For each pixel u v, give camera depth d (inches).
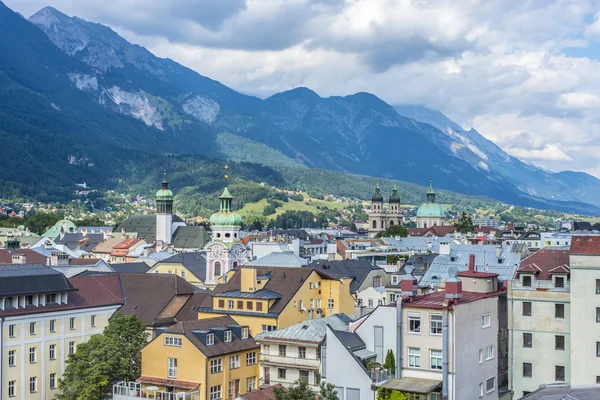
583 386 3363.7
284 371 4781.0
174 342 4815.5
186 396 4670.3
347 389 3909.9
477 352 3949.3
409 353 3848.4
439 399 3703.3
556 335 4315.9
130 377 5132.9
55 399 5413.4
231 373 4911.4
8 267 5516.7
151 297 6063.0
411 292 3998.5
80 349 5108.3
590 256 4128.9
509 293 4436.5
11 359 5118.1
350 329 4330.7
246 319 5438.0
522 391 4375.0
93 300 5846.5
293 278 5718.5
